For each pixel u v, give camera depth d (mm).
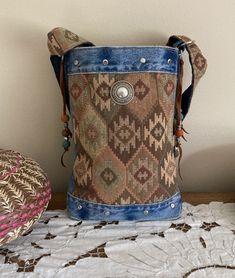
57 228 591
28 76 699
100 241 551
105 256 513
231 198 709
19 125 731
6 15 660
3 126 730
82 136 588
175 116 620
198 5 657
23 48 681
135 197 589
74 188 620
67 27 669
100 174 585
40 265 494
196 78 595
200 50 634
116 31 671
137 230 582
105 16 663
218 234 566
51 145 748
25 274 477
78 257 511
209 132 741
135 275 473
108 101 558
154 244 542
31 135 739
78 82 567
